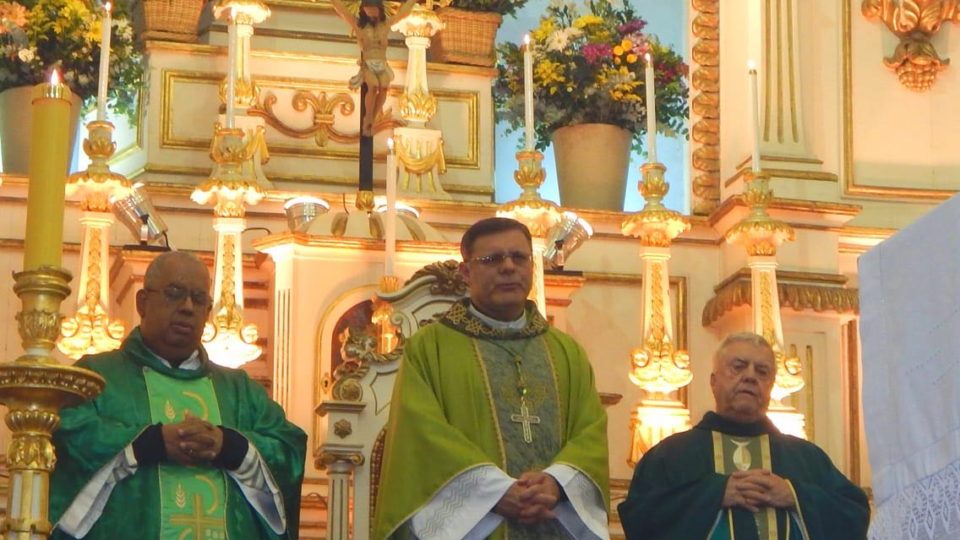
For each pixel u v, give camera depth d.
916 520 5.45
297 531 7.20
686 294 11.82
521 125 12.45
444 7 12.04
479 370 7.14
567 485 6.80
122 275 10.45
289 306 9.94
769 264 10.67
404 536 6.88
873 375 5.75
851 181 12.00
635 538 7.48
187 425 6.80
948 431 5.38
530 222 10.18
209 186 9.92
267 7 11.47
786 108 12.01
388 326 8.88
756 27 12.11
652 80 10.92
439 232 10.79
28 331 5.99
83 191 9.97
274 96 11.63
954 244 5.44
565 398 7.23
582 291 11.66
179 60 11.62
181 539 6.77
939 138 12.20
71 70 11.41
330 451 8.07
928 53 12.19
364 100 10.61
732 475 7.41
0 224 10.95
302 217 10.52
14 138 11.34
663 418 10.38
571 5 12.61
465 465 6.75
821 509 7.39
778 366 10.37
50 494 6.70
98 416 6.86
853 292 11.46
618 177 12.03
